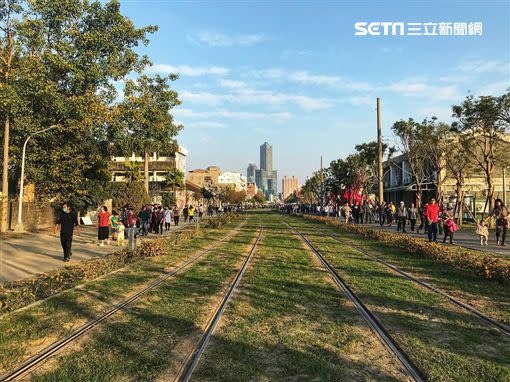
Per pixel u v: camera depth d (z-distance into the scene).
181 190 71.25
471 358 4.89
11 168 28.56
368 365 4.74
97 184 33.38
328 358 4.93
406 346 5.29
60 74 25.36
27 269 11.60
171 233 25.97
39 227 28.52
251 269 11.22
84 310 7.07
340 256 13.81
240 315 6.75
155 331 5.93
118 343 5.44
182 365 4.73
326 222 34.50
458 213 31.47
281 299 7.79
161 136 28.72
